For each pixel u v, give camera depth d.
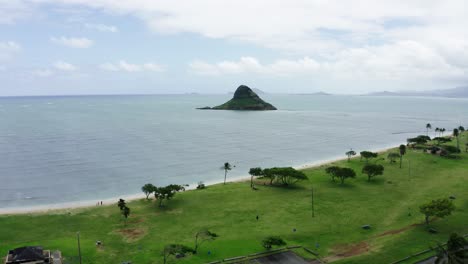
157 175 143.12
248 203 100.75
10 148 192.25
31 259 63.12
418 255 67.88
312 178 129.38
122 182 131.88
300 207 97.19
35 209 100.12
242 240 75.88
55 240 75.81
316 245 73.38
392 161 152.75
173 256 68.00
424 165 145.88
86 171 146.88
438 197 104.75
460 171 135.50
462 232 78.56
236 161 172.62
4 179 133.12
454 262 53.81
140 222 87.25
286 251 70.62
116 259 67.12
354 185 118.75
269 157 183.38
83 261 66.00
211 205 99.31
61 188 123.06
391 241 74.62
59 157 172.12
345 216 90.50
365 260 66.19
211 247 72.25
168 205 99.75
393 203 100.19
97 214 93.31
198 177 141.62
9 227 83.69
